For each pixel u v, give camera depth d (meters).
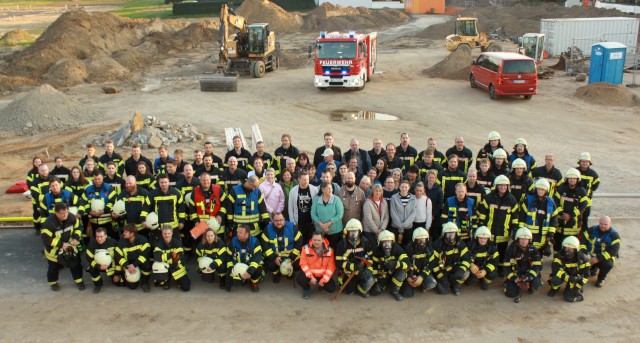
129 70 35.31
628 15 49.78
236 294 9.38
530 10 59.19
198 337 8.10
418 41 49.69
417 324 8.44
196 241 10.45
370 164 11.94
